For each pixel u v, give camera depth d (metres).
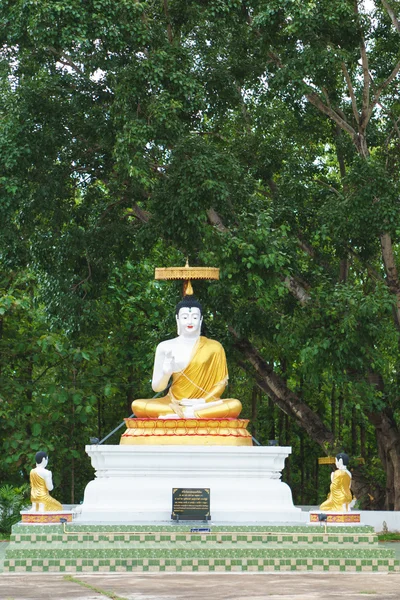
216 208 19.28
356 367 19.52
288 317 20.05
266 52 20.83
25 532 13.09
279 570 12.56
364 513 21.12
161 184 19.83
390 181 19.30
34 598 8.93
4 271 24.52
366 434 32.75
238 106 23.28
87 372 25.61
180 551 12.56
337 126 23.62
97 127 20.19
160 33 19.42
